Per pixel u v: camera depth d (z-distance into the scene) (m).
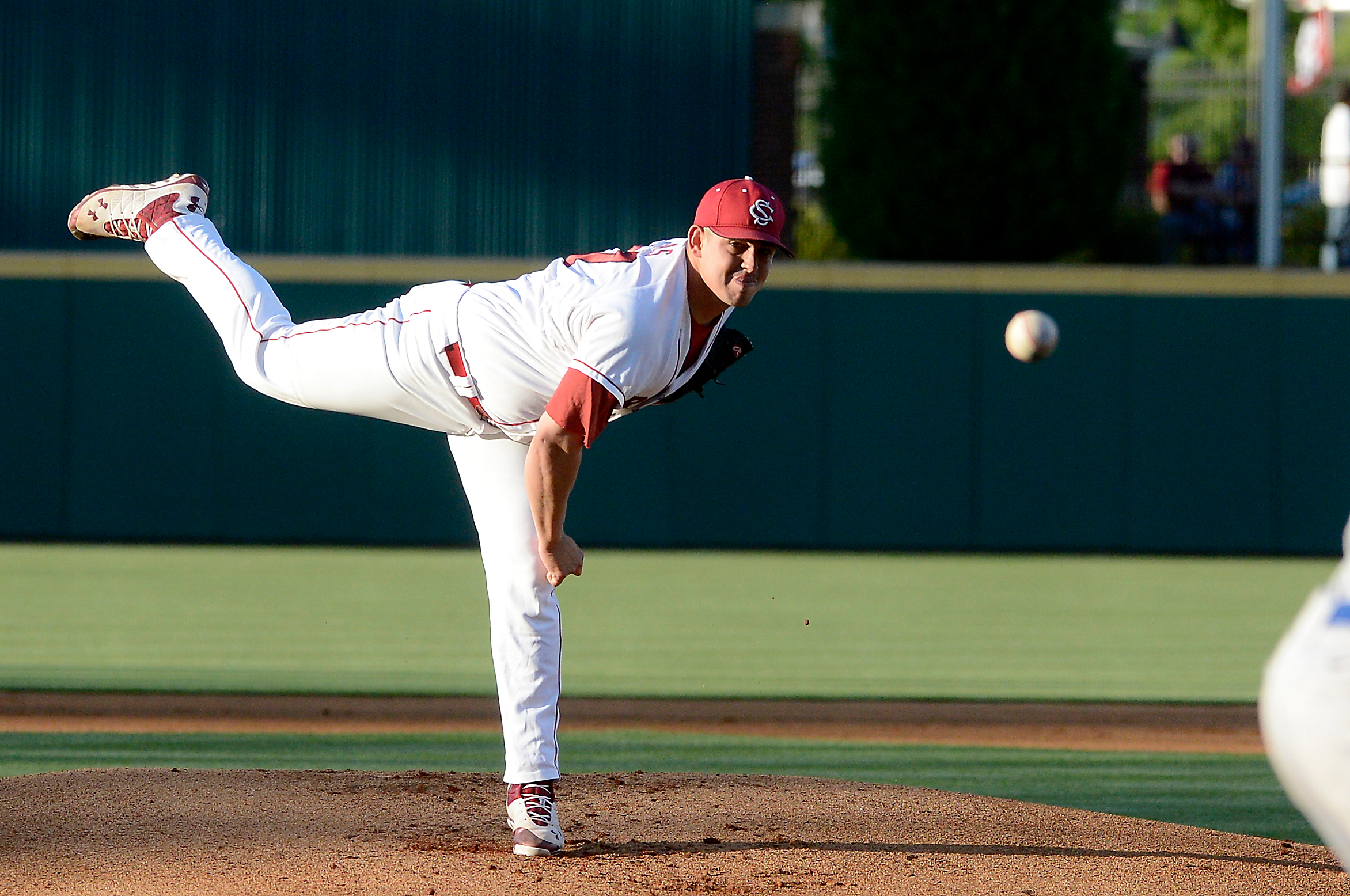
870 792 14.77
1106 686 25.02
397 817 13.45
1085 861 12.36
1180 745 20.56
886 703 23.41
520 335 11.45
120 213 13.48
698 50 46.03
